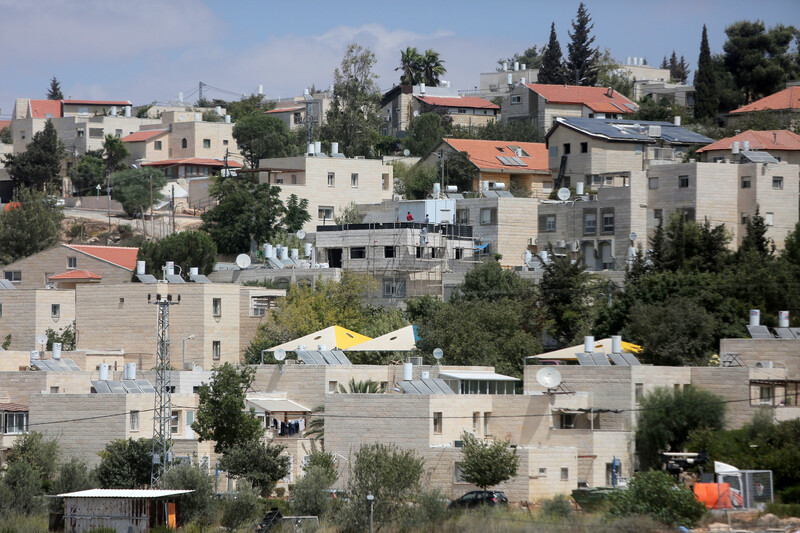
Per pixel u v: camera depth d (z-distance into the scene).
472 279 192.62
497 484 125.88
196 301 183.12
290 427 146.75
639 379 139.62
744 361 146.25
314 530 115.88
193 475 124.62
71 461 136.00
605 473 134.62
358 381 150.88
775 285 167.75
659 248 187.88
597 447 134.62
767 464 126.06
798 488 123.44
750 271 171.50
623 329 166.12
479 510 118.19
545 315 181.00
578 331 178.25
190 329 182.88
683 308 160.62
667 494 113.44
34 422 147.00
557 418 140.38
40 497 129.38
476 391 145.62
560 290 183.00
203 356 182.00
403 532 112.69
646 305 165.25
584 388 142.00
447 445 135.62
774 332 157.75
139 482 133.62
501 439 139.50
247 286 197.38
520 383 160.50
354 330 186.00
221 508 125.12
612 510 115.25
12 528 119.38
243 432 137.88
